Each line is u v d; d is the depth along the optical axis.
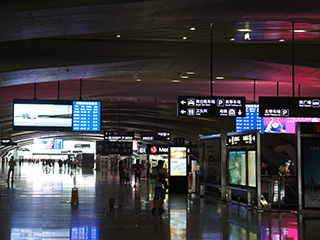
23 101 24.12
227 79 28.02
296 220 13.73
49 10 11.62
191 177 35.47
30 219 13.28
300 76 23.05
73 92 31.28
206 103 18.09
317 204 15.15
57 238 10.37
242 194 18.34
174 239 10.42
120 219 13.55
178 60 21.23
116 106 46.50
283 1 12.99
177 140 25.62
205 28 17.28
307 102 17.97
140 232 11.30
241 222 13.19
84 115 24.73
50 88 30.31
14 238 10.32
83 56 20.22
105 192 24.06
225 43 20.28
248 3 13.02
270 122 28.30
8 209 15.59
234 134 18.23
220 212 15.63
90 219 13.45
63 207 16.36
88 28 13.87
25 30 13.45
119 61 20.38
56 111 24.47
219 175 19.50
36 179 36.38
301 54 20.48
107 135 42.69
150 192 24.55
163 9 12.61
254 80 27.27
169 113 48.12
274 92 31.06
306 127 15.40
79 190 25.03
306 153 15.36
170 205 17.91
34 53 19.98
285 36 18.45
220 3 12.75
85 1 11.56
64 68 20.42
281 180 16.75
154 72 23.83
